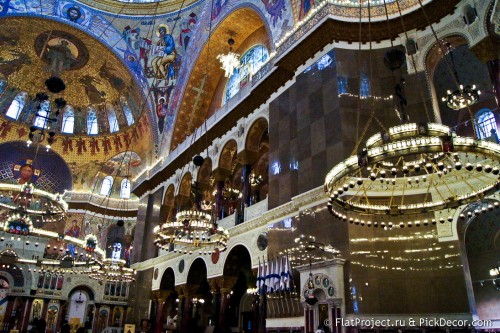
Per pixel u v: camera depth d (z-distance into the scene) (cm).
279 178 1320
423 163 843
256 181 1909
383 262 966
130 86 2805
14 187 1664
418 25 1159
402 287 935
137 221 2573
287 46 1389
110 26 2577
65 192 2897
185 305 1850
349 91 1153
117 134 3088
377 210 906
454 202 864
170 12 2470
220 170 1817
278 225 1259
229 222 1636
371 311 916
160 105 2577
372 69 1179
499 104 934
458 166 723
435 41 1114
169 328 2056
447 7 1096
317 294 1008
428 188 952
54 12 2442
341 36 1220
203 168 1983
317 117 1200
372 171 793
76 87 2958
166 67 2555
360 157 722
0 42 2503
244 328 1927
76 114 3086
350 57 1199
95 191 3131
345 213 1016
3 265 2566
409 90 1120
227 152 1833
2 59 2614
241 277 2027
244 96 1661
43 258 2742
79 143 3106
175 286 1942
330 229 1045
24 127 2917
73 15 2495
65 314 2697
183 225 1298
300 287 1083
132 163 3078
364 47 1205
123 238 3119
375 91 1151
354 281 946
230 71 2094
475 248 1161
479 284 1130
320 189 1104
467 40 1033
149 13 2514
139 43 2595
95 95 3014
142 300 2247
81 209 3028
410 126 690
